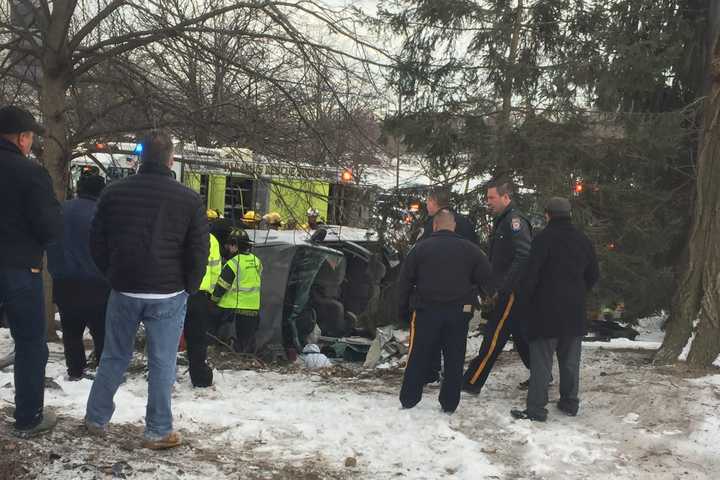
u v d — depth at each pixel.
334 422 5.77
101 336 6.55
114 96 10.17
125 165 10.88
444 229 6.25
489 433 5.69
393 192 12.83
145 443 4.60
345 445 5.22
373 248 12.70
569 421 6.04
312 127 9.64
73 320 6.40
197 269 4.43
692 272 8.00
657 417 6.04
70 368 6.57
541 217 11.80
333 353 11.33
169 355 4.50
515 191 12.26
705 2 12.63
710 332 7.70
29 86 10.43
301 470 4.59
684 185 13.16
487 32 12.95
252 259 9.34
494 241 6.71
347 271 12.34
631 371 7.52
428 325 6.16
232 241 9.22
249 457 4.77
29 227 4.11
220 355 9.17
